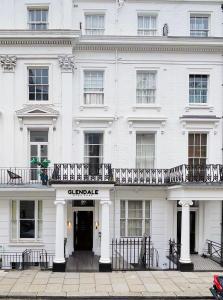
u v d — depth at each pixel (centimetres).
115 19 2012
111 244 1911
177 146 1992
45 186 1845
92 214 2011
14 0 1948
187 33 2030
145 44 1959
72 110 1953
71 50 1923
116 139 1978
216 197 1708
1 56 1903
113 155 1977
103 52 1980
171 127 1995
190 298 1316
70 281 1488
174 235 1969
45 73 1958
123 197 1964
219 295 1186
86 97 1997
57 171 1714
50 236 1912
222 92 2011
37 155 1964
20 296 1312
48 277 1545
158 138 1988
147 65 1992
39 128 1942
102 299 1309
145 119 1964
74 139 1962
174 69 2002
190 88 2027
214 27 2044
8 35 1870
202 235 1995
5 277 1546
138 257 1909
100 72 2003
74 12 2003
